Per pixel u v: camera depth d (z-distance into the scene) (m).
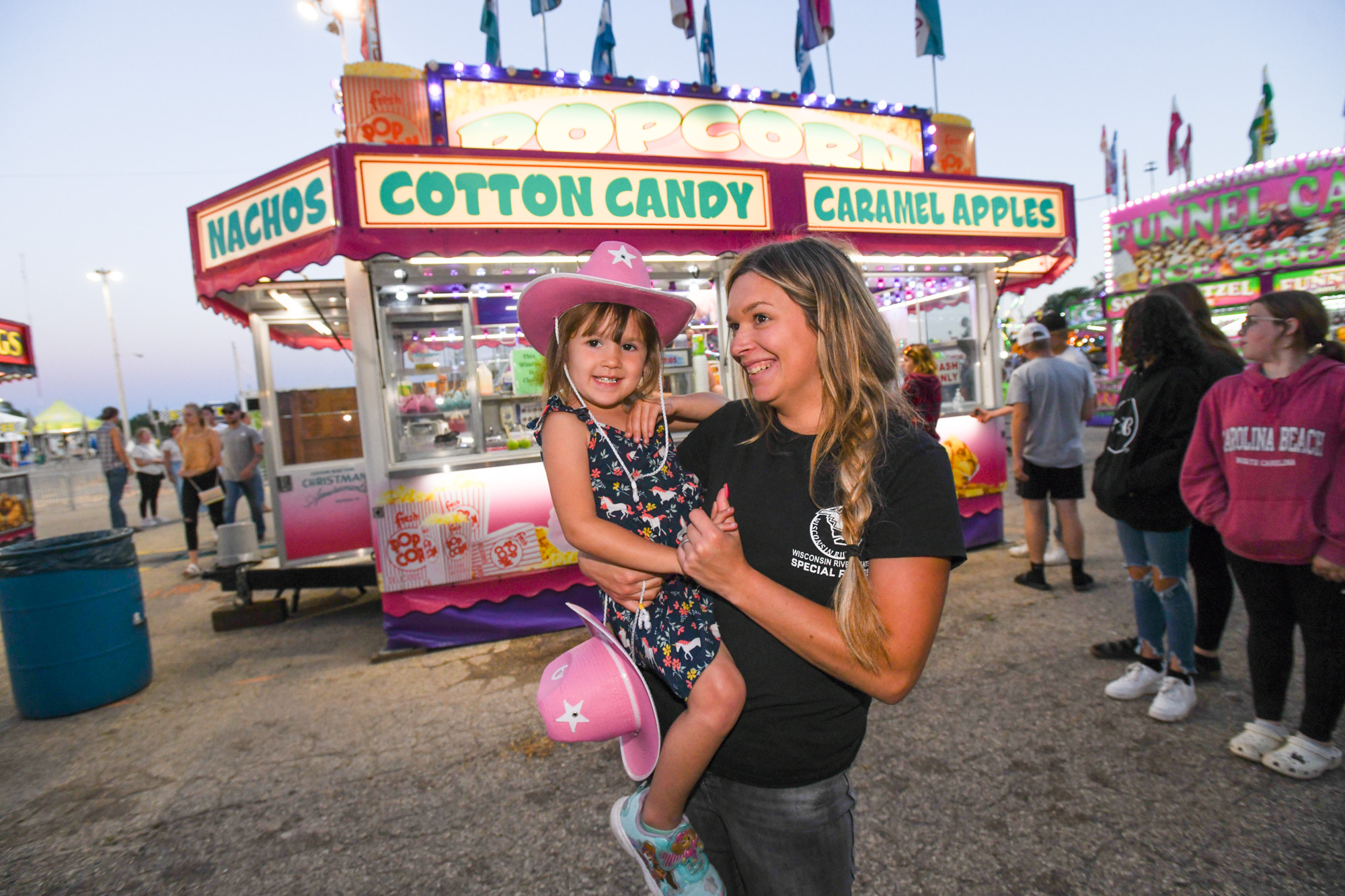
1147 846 2.10
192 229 4.05
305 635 4.86
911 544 0.96
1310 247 14.90
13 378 10.70
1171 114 17.83
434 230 3.60
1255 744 2.46
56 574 3.60
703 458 1.33
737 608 1.03
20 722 3.61
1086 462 9.34
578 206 3.86
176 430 11.39
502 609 4.35
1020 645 3.62
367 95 4.45
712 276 4.93
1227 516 2.40
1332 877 1.92
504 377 4.84
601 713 1.15
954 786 2.46
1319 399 2.17
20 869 2.35
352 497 5.62
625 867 2.18
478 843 2.34
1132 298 17.42
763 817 1.10
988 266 5.64
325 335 6.79
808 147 5.49
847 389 1.04
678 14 5.56
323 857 2.32
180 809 2.67
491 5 5.00
